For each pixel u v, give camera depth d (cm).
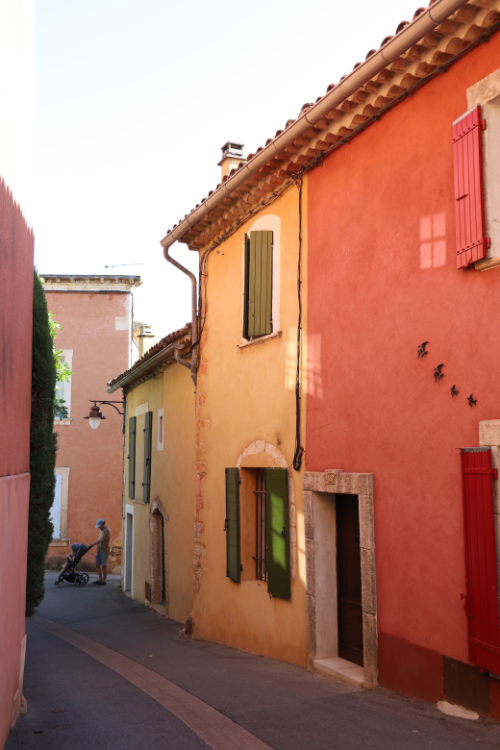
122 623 1288
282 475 811
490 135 529
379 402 648
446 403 562
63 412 1067
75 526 2259
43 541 862
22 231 600
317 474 740
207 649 923
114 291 2375
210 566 1013
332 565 753
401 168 633
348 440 694
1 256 474
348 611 734
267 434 864
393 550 618
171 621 1259
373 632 636
